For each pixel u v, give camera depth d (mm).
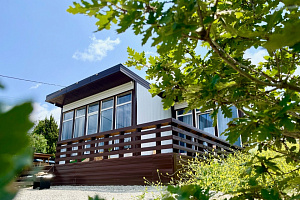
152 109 9664
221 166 4605
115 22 707
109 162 7059
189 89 1151
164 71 1319
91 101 11406
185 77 1299
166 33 621
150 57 1425
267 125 867
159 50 640
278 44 500
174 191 577
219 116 8828
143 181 6094
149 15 626
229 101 1147
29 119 140
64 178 8281
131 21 623
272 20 771
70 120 12281
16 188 143
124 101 10242
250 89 1198
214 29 969
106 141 7426
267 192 685
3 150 133
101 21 671
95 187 6441
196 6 616
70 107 12367
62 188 6691
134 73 9633
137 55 1436
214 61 1247
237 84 1162
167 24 631
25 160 141
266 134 838
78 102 12039
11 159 136
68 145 8680
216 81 1057
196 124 9188
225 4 999
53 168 8672
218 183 3783
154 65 1424
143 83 9797
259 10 1057
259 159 1004
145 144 9688
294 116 1025
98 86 10547
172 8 632
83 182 7648
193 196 589
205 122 9109
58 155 8891
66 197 4645
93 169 7469
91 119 11312
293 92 1038
